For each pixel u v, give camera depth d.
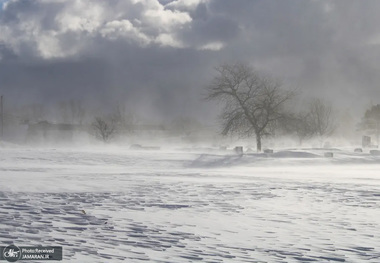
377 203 16.20
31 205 13.91
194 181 25.42
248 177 29.88
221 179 27.53
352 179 28.17
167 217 12.41
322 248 9.02
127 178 27.16
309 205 15.54
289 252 8.62
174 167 47.19
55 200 15.43
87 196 16.95
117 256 7.67
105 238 9.24
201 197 17.50
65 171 34.31
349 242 9.62
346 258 8.23
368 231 10.87
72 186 20.89
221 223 11.66
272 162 50.06
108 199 16.17
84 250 8.02
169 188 20.94
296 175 32.53
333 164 50.09
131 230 10.28
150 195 17.83
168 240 9.35
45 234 9.38
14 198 15.65
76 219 11.52
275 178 28.91
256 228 11.08
